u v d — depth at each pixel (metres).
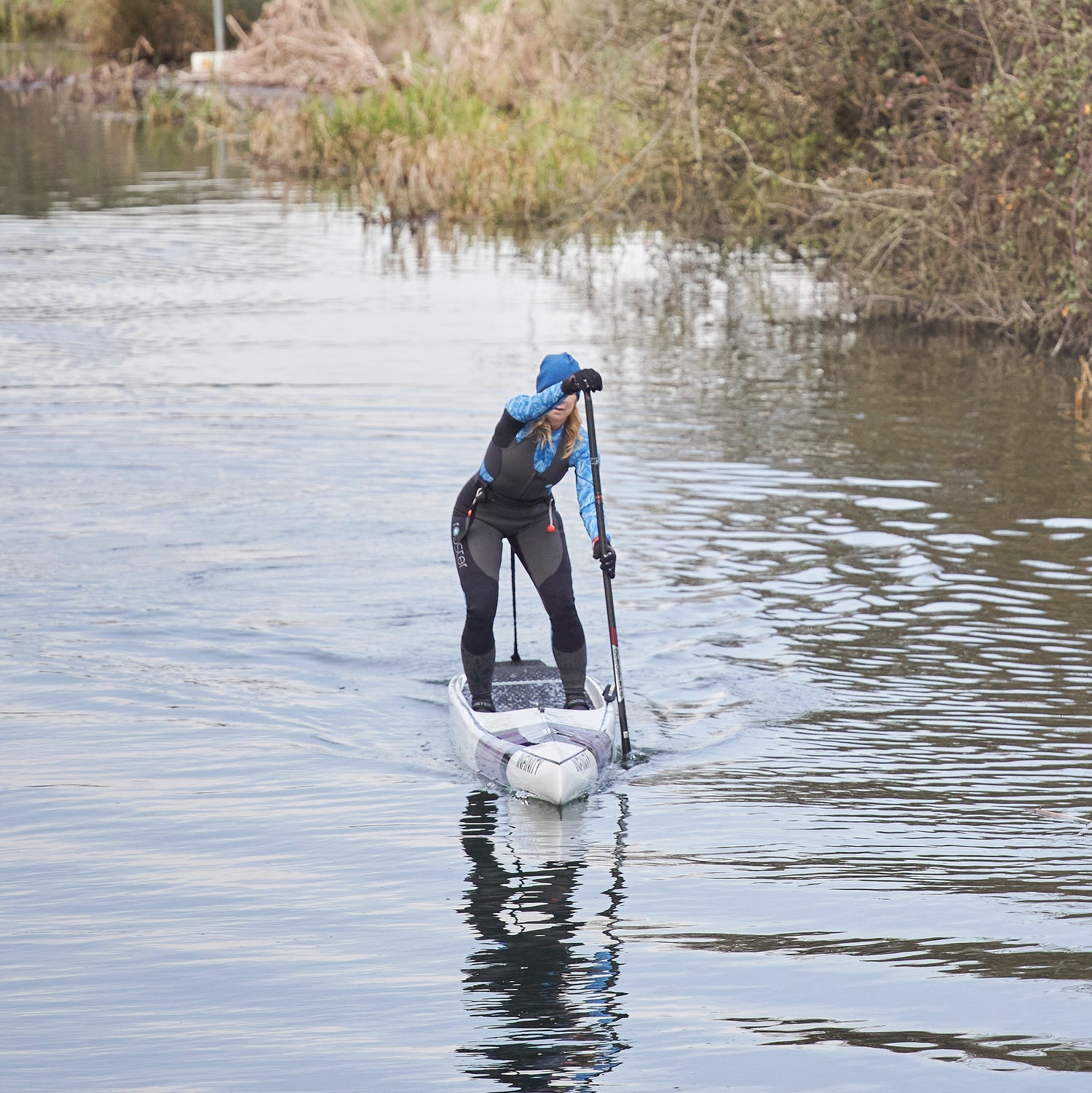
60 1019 12.38
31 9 164.00
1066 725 18.42
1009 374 39.34
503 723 18.00
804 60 49.94
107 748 17.97
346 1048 11.95
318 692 19.77
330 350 40.75
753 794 16.72
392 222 65.88
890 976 12.97
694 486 28.75
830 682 19.83
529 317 46.47
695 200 56.66
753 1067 11.67
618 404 35.50
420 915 14.10
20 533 25.58
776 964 13.17
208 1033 12.17
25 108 111.31
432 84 85.50
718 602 22.77
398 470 29.56
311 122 84.06
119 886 14.66
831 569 24.11
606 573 18.12
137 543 25.19
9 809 16.31
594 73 57.66
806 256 55.25
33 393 35.47
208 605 22.59
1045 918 13.95
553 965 13.19
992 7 41.84
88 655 20.75
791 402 35.88
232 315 45.81
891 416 34.47
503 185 67.31
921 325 46.81
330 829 15.98
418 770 17.58
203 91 114.00
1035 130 39.59
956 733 18.23
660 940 13.60
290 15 119.38
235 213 67.44
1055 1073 11.52
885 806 16.38
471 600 18.44
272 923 13.95
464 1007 12.55
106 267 53.66
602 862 15.20
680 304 49.53
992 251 43.59
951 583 23.38
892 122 50.06
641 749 18.02
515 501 18.53
